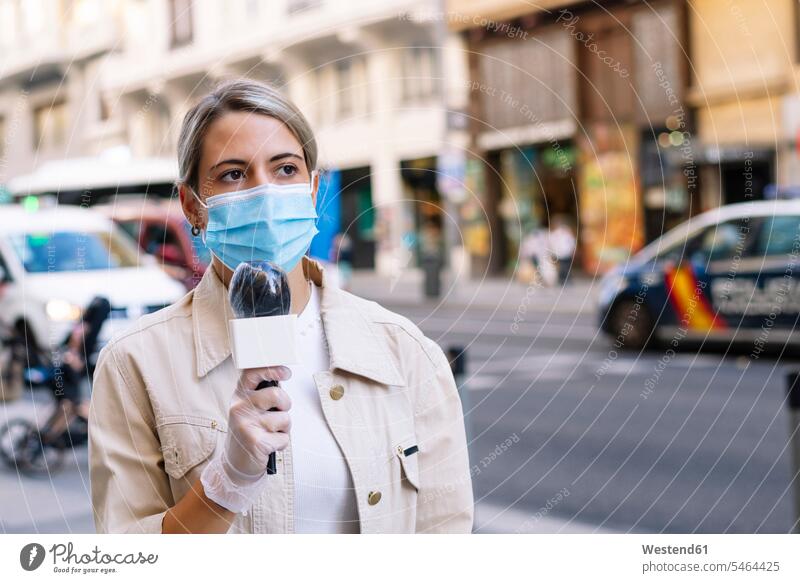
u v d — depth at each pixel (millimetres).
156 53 7133
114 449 1291
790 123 13773
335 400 1316
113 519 1264
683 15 14641
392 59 11930
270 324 1145
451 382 1399
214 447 1270
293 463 1291
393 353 1369
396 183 16500
